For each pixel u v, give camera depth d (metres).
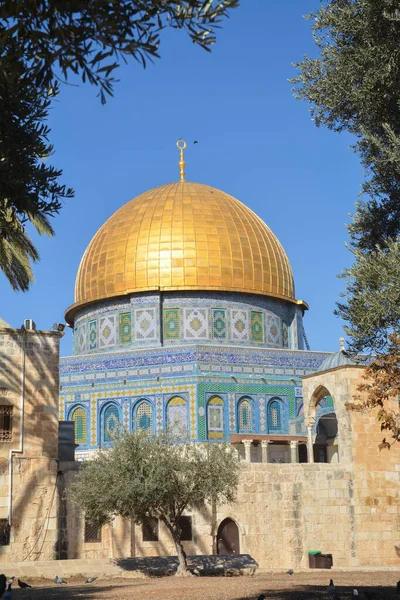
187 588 25.72
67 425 42.66
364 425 42.12
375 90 19.17
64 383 57.56
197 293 59.62
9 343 35.38
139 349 56.47
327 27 20.00
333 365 51.22
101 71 11.63
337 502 40.94
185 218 60.69
